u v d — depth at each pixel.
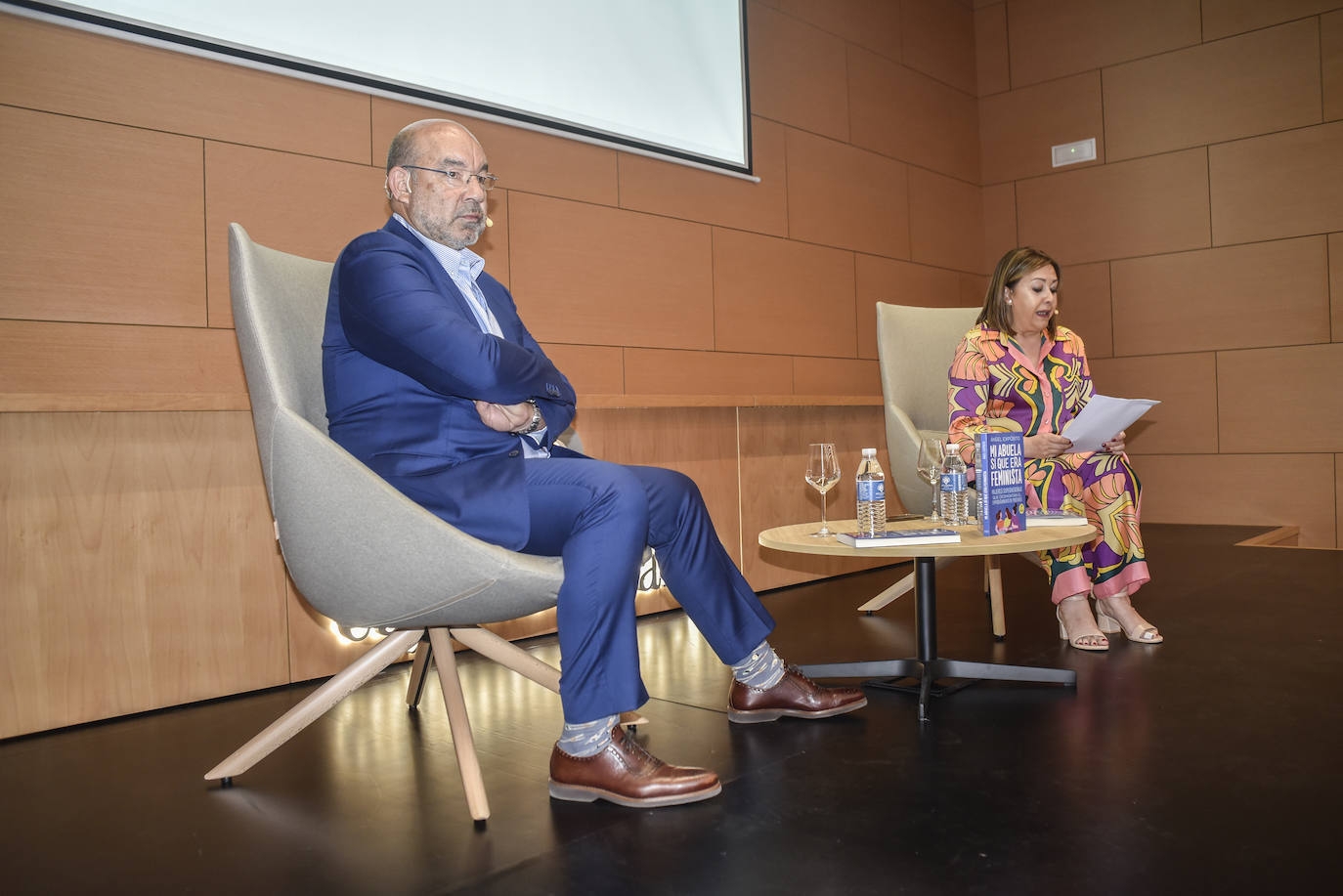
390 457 1.59
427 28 3.22
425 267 1.68
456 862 1.34
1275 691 2.06
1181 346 5.31
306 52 2.91
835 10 4.99
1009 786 1.56
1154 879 1.21
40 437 2.01
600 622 1.53
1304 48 4.94
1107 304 5.55
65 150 2.45
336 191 2.98
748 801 1.53
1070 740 1.79
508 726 2.02
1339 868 1.23
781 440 3.64
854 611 3.21
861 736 1.86
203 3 2.69
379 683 2.42
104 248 2.51
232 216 2.75
